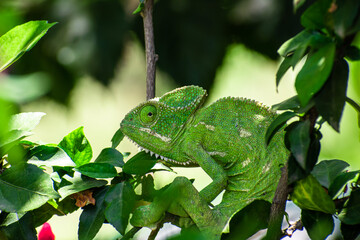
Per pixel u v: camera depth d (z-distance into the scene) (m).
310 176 3.78
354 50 3.36
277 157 4.61
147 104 4.95
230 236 4.02
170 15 12.94
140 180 4.44
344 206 4.07
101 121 18.42
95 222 4.13
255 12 12.68
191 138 4.84
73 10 12.76
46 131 17.11
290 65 3.63
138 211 4.24
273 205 3.71
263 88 16.75
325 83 3.37
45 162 4.16
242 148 4.70
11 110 1.94
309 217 3.98
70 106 13.51
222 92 16.77
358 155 8.58
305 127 3.47
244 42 13.36
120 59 13.03
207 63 13.16
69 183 4.27
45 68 12.69
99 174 4.28
